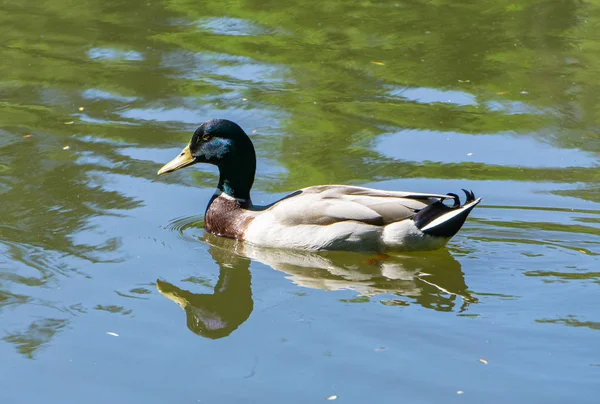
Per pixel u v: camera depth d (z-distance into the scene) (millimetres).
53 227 12766
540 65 19297
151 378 9234
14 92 17953
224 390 8984
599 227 12852
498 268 11766
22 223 12852
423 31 21391
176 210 13641
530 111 17062
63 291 11086
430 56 19906
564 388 8891
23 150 15328
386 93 18016
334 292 11164
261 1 23594
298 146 15719
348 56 19984
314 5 23281
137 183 14320
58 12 22797
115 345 9875
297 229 12562
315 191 13023
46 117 16781
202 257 12289
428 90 18172
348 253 12422
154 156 15242
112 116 16875
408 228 12234
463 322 10227
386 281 11531
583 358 9414
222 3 23484
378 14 22641
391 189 14133
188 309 10719
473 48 20297
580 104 17344
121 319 10461
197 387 9055
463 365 9328
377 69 19203
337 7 23172
